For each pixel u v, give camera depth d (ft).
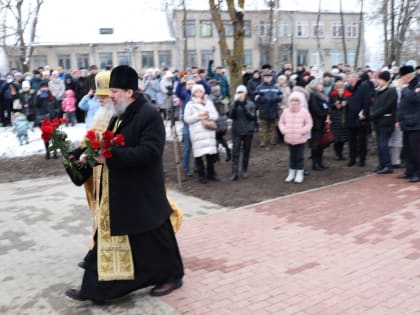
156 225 13.32
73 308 14.01
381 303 13.69
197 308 13.64
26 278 16.37
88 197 14.90
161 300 14.10
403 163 32.37
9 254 18.66
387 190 26.02
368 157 36.01
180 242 19.26
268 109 39.70
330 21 157.89
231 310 13.51
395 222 20.66
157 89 49.70
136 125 13.15
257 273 15.99
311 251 17.83
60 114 49.32
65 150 13.47
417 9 81.56
